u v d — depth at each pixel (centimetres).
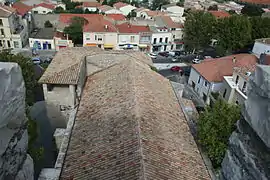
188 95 3978
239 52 5409
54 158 2022
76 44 5622
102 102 1889
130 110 1645
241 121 562
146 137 1412
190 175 1345
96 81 2319
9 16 5078
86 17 6025
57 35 5569
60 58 2489
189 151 1560
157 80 2309
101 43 5481
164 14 7188
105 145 1441
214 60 4081
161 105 1875
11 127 600
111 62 2520
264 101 466
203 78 3772
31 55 5141
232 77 3334
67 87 2281
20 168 670
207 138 1741
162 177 1200
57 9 7281
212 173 1468
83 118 1802
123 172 1211
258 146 486
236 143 557
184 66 5228
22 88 635
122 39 5581
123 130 1495
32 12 6650
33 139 1870
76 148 1526
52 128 2364
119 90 1933
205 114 1930
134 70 2170
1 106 531
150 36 5750
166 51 6012
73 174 1341
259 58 3759
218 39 5288
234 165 552
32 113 2561
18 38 5281
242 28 4956
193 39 5569
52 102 2312
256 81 496
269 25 5156
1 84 530
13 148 618
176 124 1775
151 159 1273
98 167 1313
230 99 3147
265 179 456
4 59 2277
